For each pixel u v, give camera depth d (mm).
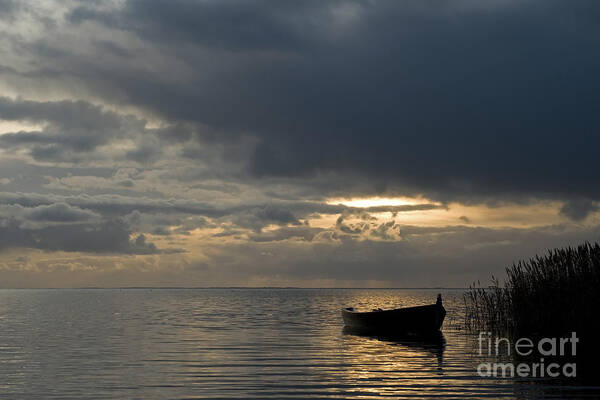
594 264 34594
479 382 22766
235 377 23812
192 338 39812
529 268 37562
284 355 30531
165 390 21266
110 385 22172
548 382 22734
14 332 44688
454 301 117062
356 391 21109
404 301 125812
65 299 155000
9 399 19891
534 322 36375
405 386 21969
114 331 45562
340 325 52281
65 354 31000
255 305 105750
